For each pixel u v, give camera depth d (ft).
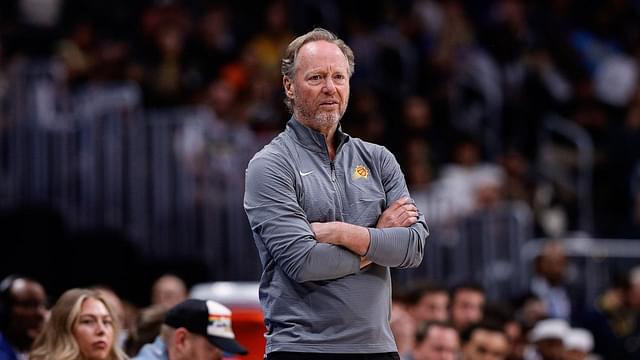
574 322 108.17
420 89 145.07
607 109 155.63
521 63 149.69
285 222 40.34
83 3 130.82
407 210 41.68
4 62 118.11
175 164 105.81
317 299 40.14
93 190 105.40
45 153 105.60
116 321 57.36
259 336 62.95
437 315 81.66
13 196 105.19
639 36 162.50
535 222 129.80
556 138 146.00
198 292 77.36
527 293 101.09
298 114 42.04
